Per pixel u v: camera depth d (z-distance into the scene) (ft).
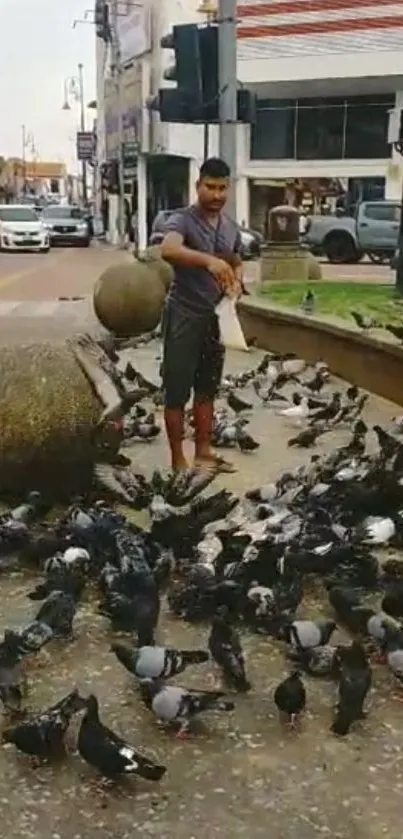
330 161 130.52
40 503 19.44
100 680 13.70
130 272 45.65
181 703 11.91
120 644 13.97
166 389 22.79
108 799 11.02
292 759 11.84
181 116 37.88
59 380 20.43
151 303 45.29
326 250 105.19
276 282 58.54
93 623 15.30
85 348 21.77
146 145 145.38
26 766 11.57
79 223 152.76
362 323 34.86
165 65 139.13
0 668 13.01
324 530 17.19
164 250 21.30
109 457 21.07
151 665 12.56
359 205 106.93
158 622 15.31
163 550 16.83
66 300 65.00
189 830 10.52
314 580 16.47
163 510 18.45
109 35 170.60
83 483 20.85
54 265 105.19
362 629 14.67
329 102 128.98
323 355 37.52
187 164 148.36
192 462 24.13
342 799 11.07
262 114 132.16
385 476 19.76
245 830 10.52
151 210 152.05
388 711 12.94
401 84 123.75
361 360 34.35
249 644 14.71
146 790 11.18
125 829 10.53
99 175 220.02
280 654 14.40
